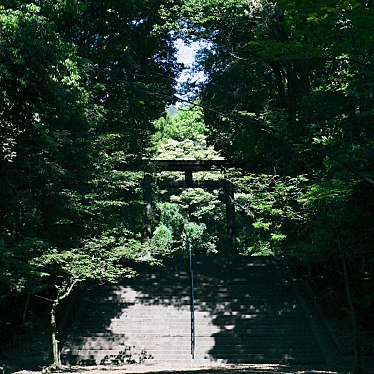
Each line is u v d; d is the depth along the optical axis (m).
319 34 7.44
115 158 19.66
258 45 8.00
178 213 38.31
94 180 18.64
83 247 17.92
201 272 24.72
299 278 23.78
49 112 14.19
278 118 16.95
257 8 19.33
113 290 22.77
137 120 24.59
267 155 18.22
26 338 18.78
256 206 14.89
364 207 12.83
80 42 22.19
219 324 20.48
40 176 15.39
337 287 22.81
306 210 14.48
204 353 18.84
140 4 22.50
